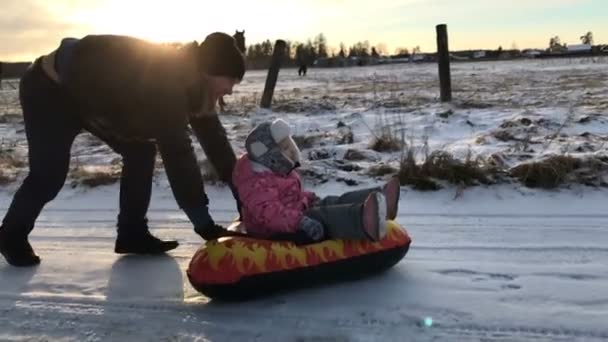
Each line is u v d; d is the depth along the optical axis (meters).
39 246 5.29
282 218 4.00
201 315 3.84
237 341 3.51
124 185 4.86
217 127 4.56
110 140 4.68
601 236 4.87
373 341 3.41
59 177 4.54
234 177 4.22
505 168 6.38
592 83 19.64
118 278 4.47
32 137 4.44
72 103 4.37
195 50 3.89
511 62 61.28
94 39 4.11
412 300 3.86
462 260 4.50
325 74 47.91
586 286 3.96
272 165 4.11
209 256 3.87
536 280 4.08
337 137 9.20
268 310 3.83
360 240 4.08
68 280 4.47
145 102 3.88
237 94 21.19
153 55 3.89
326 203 4.29
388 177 6.57
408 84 24.44
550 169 6.04
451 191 6.09
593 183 5.95
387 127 8.71
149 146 4.78
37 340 3.65
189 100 3.98
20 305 4.10
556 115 10.35
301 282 3.99
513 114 10.86
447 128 9.78
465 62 71.75
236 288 3.82
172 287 4.27
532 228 5.13
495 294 3.89
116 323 3.80
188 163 3.94
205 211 4.00
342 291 4.03
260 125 4.14
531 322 3.53
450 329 3.50
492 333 3.44
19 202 4.61
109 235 5.55
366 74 42.47
